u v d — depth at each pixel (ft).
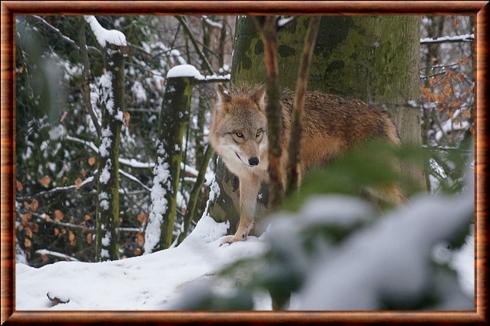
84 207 85.87
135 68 87.35
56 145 78.89
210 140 40.86
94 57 80.07
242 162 37.81
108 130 60.49
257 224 39.58
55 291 29.81
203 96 71.41
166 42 103.71
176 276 32.50
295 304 5.77
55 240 83.46
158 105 91.50
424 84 70.08
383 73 40.11
